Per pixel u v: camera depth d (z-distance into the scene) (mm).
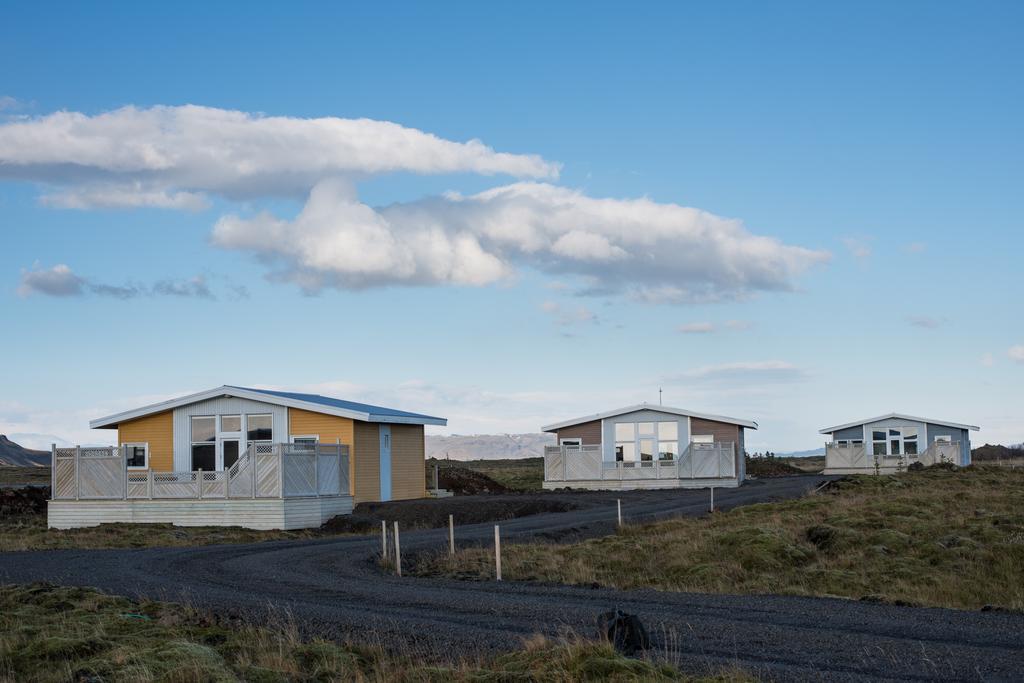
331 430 38875
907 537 24016
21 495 46781
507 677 10961
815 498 32344
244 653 12688
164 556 25062
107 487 36625
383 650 12898
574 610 16141
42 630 13750
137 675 11148
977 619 15086
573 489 51000
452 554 23828
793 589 20125
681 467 50312
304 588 18906
